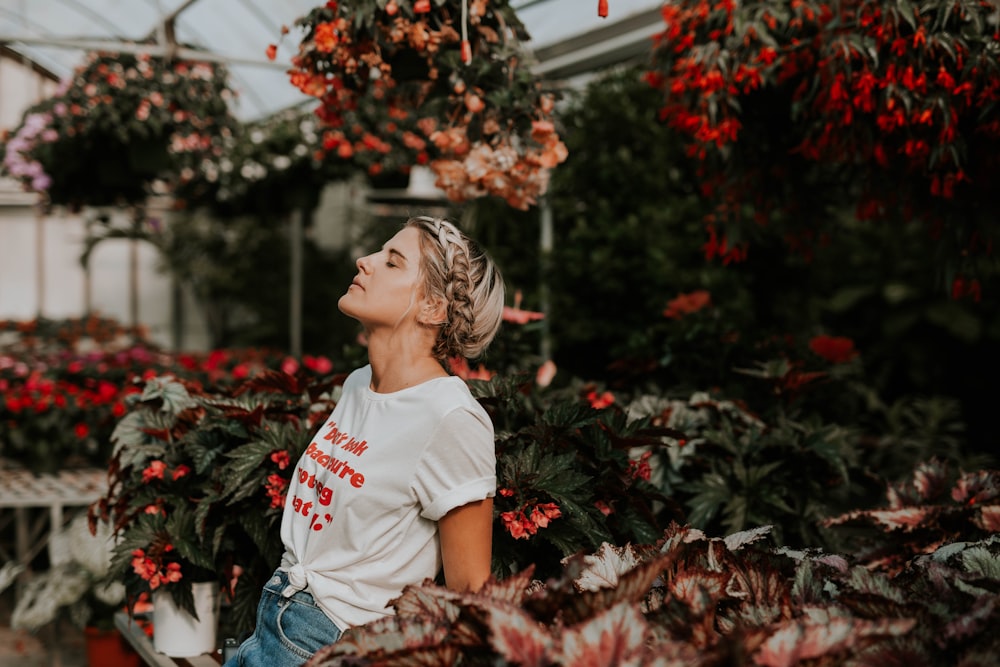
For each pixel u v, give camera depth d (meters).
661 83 3.35
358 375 1.83
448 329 1.70
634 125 5.41
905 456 5.16
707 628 1.23
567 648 1.10
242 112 8.70
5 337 9.09
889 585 1.45
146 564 2.39
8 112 9.36
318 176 7.07
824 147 3.00
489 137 3.06
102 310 10.30
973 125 2.76
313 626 1.63
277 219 9.36
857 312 7.39
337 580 1.63
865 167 3.12
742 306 4.86
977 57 2.55
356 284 1.71
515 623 1.15
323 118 3.12
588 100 5.53
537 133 2.98
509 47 2.93
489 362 3.69
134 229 8.80
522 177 3.04
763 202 3.39
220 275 9.93
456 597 1.30
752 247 5.05
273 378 2.65
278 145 6.86
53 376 5.40
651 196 5.38
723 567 1.51
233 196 7.43
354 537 1.61
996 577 1.49
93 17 6.87
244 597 2.43
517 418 2.49
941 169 2.85
